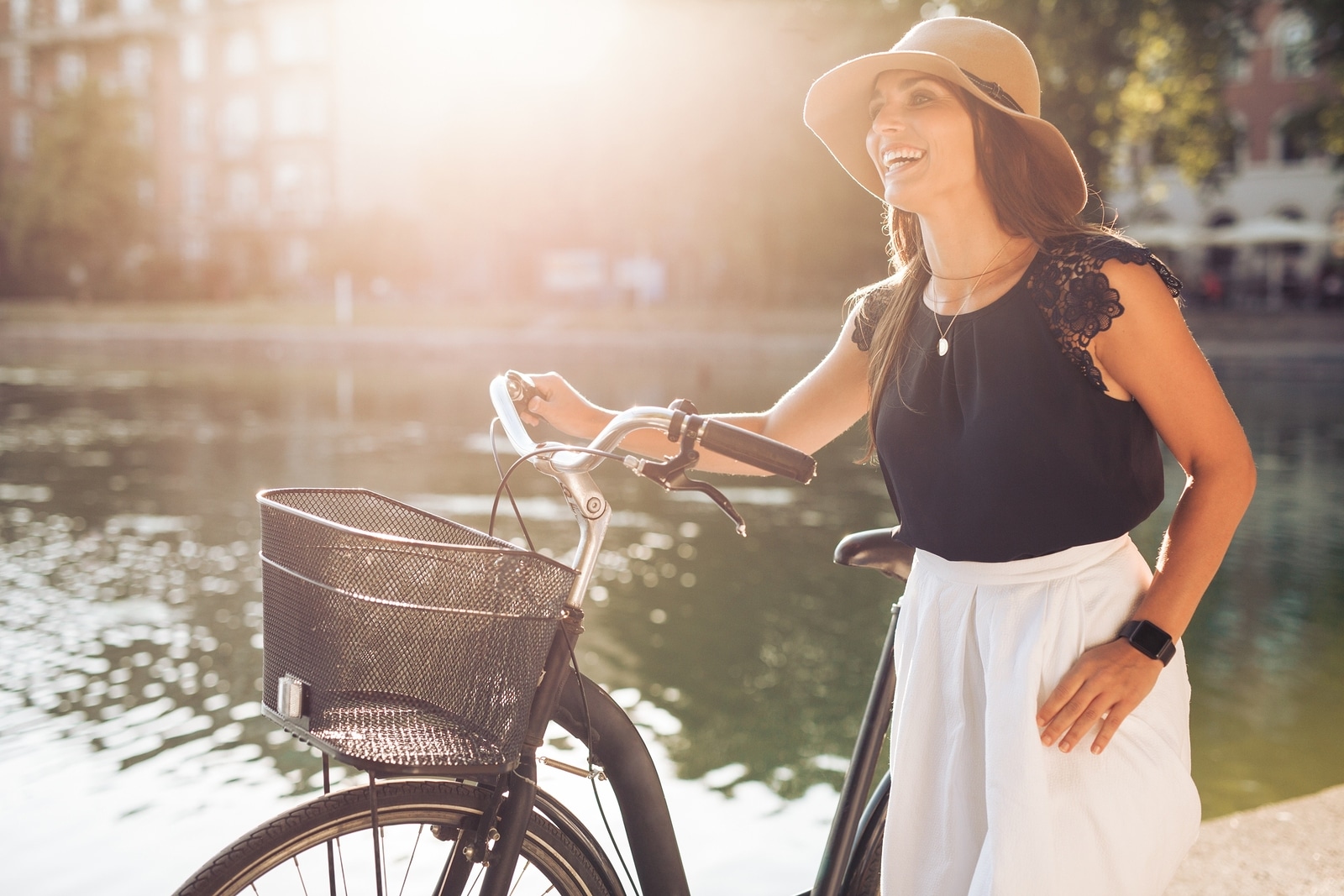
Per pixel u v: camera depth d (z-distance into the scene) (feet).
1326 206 118.52
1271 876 7.91
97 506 30.42
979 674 5.16
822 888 6.10
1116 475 4.90
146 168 155.74
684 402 4.95
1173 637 4.80
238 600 21.03
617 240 150.10
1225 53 79.56
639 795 5.32
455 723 4.41
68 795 12.73
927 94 5.08
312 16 169.58
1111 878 4.85
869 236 101.24
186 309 140.67
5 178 162.71
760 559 24.76
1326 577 23.39
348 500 5.12
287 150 173.78
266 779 13.24
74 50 180.34
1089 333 4.73
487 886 4.91
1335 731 15.23
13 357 93.20
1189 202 122.93
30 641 18.52
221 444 42.70
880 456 5.47
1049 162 5.07
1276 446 42.16
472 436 45.09
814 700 16.12
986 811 5.10
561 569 4.50
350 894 4.91
